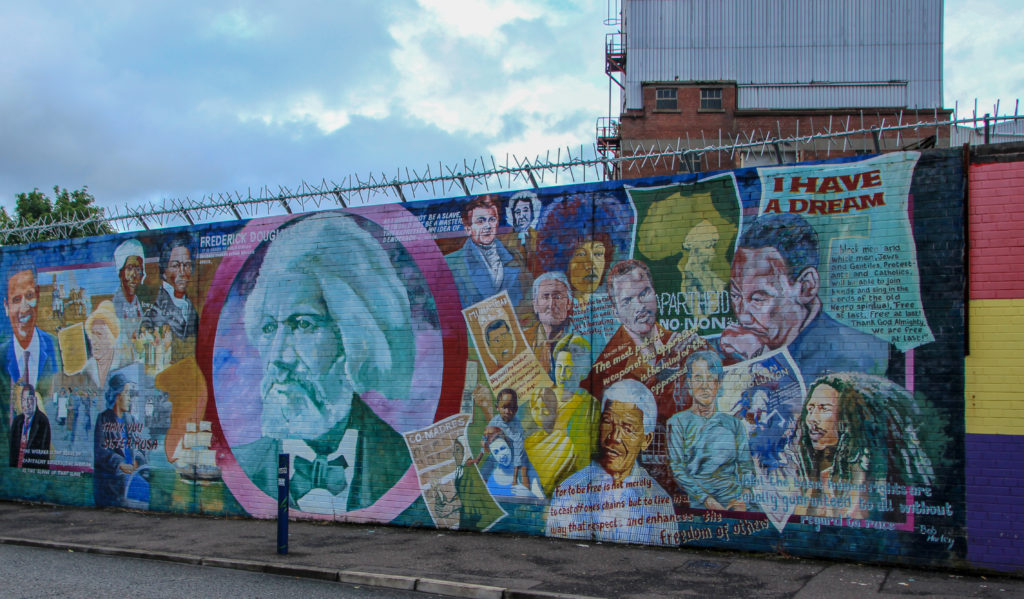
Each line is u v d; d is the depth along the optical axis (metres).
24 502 16.12
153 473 14.80
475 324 12.12
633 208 11.13
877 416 9.55
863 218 9.80
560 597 8.27
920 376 9.39
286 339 13.69
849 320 9.77
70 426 15.84
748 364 10.26
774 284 10.20
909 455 9.36
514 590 8.52
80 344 15.84
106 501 15.28
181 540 11.86
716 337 10.48
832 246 9.94
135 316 15.27
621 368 11.03
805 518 9.82
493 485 11.78
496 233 12.09
